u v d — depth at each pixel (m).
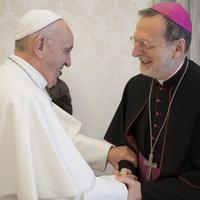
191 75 1.61
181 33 1.50
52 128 1.34
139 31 1.50
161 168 1.55
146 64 1.54
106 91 3.74
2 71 1.40
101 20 3.66
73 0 3.69
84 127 3.81
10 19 3.83
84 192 1.35
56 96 3.40
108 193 1.43
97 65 3.73
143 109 1.70
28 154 1.25
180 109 1.57
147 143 1.67
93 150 1.85
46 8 3.73
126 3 3.59
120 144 1.82
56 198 1.29
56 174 1.29
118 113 1.85
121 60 3.68
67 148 1.36
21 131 1.27
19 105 1.30
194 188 1.48
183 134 1.53
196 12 3.11
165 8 1.50
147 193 1.50
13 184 1.27
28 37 1.39
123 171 1.61
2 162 1.28
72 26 3.71
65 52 1.43
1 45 3.90
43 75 1.43
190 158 1.53
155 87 1.69
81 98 3.79
